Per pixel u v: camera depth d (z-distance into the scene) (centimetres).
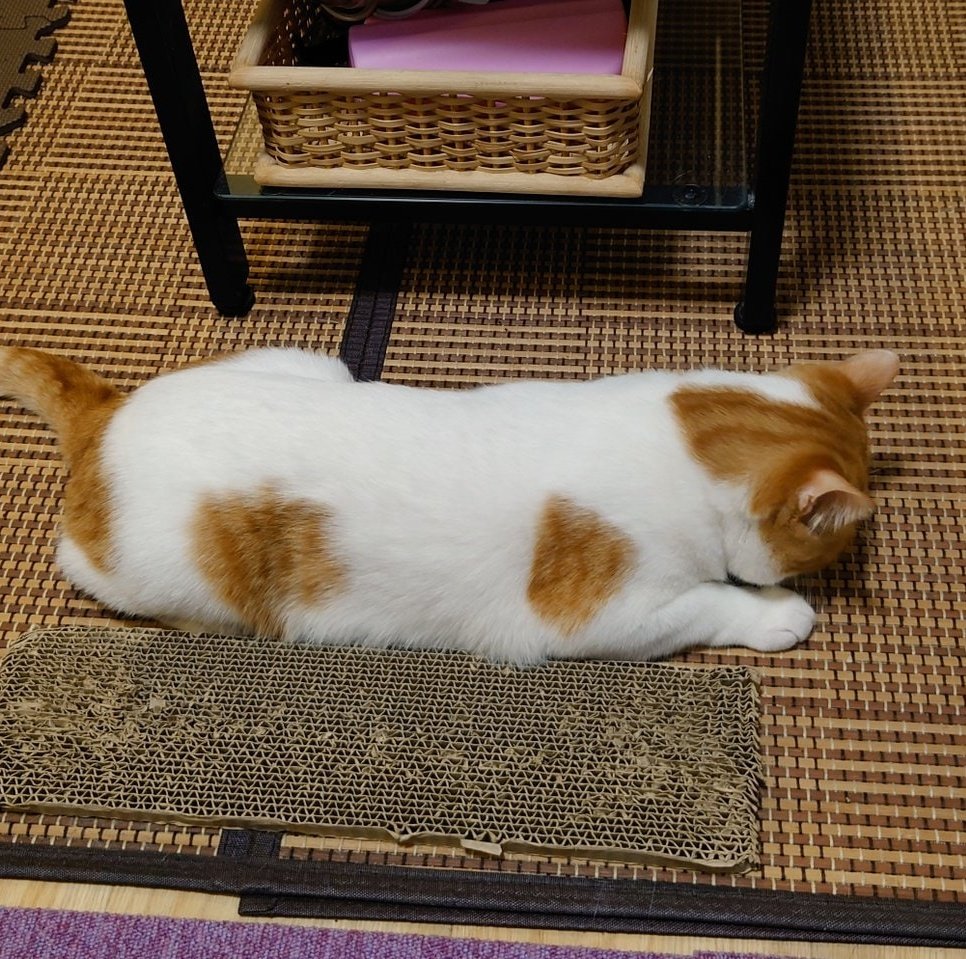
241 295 158
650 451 114
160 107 132
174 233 169
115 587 121
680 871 114
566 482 113
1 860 116
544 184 135
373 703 123
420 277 162
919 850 114
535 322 157
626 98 123
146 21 124
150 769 120
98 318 161
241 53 130
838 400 119
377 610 121
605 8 138
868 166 170
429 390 126
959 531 135
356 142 135
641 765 117
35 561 138
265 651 126
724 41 160
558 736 120
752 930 110
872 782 118
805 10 118
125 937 113
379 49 135
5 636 132
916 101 178
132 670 126
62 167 178
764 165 133
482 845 114
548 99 125
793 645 126
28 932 113
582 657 125
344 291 161
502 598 118
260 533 115
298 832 117
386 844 117
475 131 132
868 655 126
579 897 112
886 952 109
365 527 114
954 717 122
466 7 142
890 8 189
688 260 162
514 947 110
